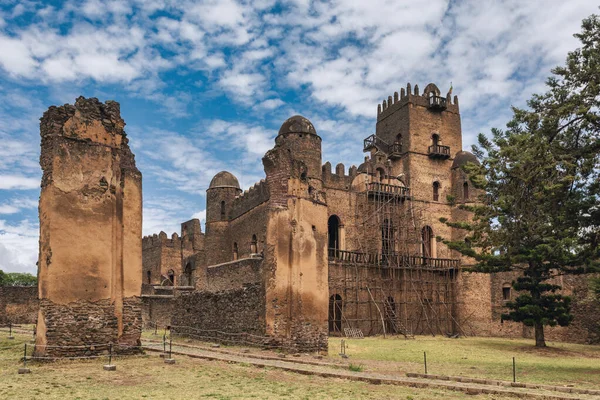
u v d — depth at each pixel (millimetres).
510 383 15633
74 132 18516
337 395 13180
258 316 22797
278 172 23328
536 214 23172
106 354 18000
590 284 33062
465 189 48188
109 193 18984
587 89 20016
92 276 18141
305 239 23156
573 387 15727
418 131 50500
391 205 45844
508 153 22562
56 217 17641
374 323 41250
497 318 42938
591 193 20422
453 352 27797
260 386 14086
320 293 23250
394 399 12914
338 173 44781
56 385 13297
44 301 17141
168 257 59188
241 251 43219
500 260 30500
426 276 45062
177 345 24312
